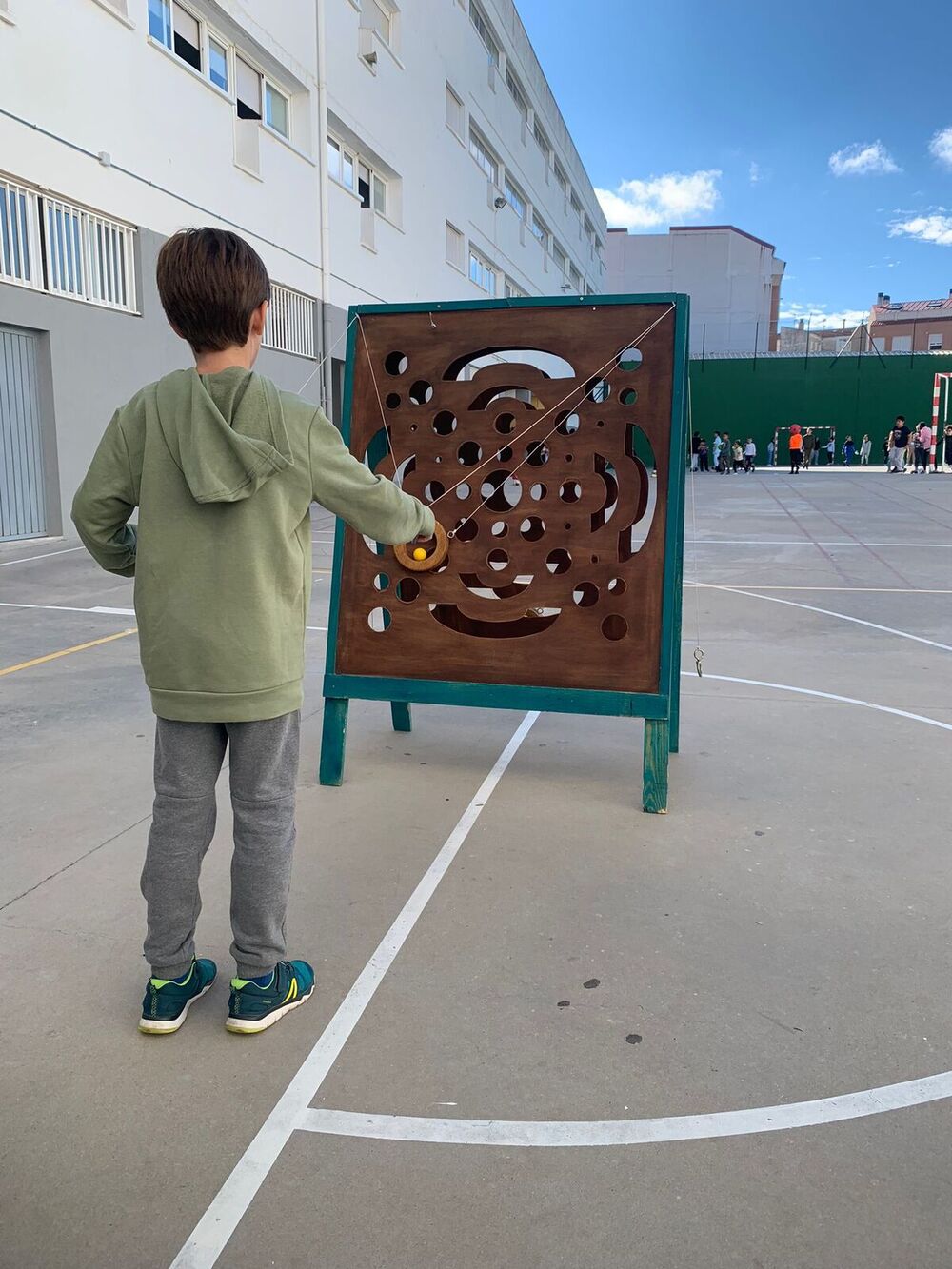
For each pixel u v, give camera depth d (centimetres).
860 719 505
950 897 304
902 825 362
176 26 1350
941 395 3531
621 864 328
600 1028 234
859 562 1106
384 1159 190
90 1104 205
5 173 1034
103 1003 243
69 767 416
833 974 259
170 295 205
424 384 412
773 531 1437
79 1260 165
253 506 209
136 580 216
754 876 319
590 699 381
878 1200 180
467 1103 206
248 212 1536
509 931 282
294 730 229
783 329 4103
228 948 272
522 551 395
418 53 2247
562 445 390
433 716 518
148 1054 223
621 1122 201
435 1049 226
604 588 386
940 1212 177
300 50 1652
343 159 1942
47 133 1081
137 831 348
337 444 221
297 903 298
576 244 4550
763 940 277
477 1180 185
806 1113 204
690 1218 176
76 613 770
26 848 333
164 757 221
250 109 1582
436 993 249
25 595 849
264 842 224
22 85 1041
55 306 1131
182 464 204
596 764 436
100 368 1214
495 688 392
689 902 301
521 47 3180
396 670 405
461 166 2634
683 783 411
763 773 422
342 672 411
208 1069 218
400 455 407
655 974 259
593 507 387
